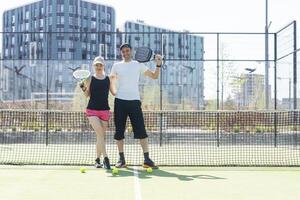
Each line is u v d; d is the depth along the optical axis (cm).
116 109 754
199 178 650
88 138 1492
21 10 8125
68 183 600
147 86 1878
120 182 609
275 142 1371
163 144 1409
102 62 737
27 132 1530
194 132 1463
